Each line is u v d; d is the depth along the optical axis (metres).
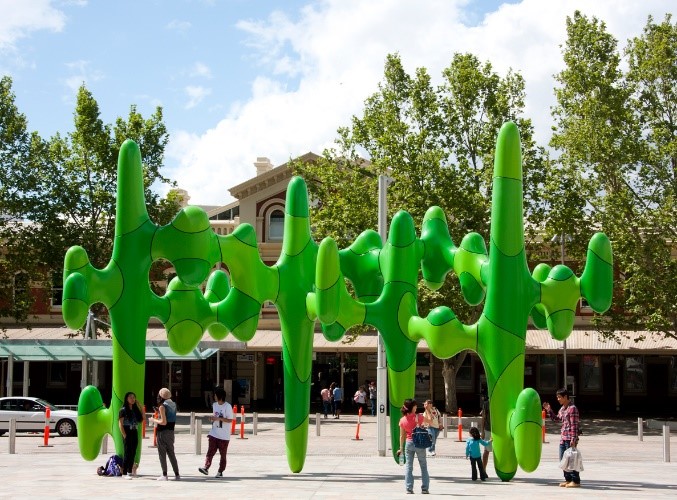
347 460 22.03
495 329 16.19
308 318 17.81
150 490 15.01
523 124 37.62
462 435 30.92
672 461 22.69
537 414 15.55
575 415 16.08
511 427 15.95
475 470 17.14
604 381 45.91
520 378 16.23
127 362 16.86
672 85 37.69
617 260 37.19
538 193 37.22
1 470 18.88
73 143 41.22
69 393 47.72
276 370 47.97
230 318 17.47
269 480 16.91
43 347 34.53
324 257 16.33
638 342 41.38
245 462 21.33
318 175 39.72
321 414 42.97
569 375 46.25
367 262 18.58
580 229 37.38
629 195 37.00
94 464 20.47
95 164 40.88
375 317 17.55
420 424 14.85
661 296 35.22
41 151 40.88
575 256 37.78
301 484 16.22
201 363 47.81
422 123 38.09
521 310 16.23
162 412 16.59
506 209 16.19
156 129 41.47
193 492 14.73
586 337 42.91
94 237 40.25
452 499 13.96
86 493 14.55
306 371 17.95
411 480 14.73
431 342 16.55
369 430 33.59
